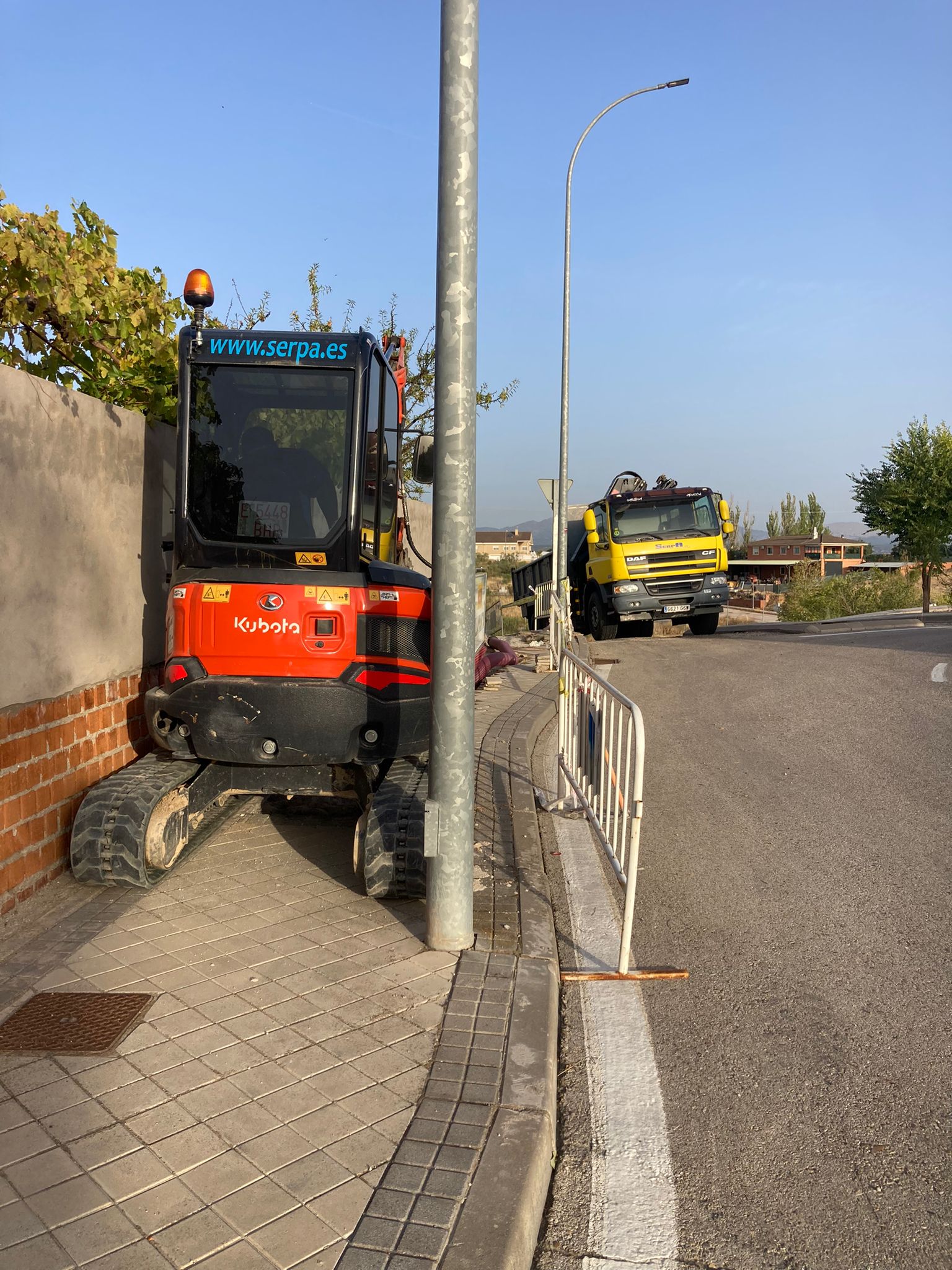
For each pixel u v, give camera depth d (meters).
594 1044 3.73
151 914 4.65
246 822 6.34
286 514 5.14
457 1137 2.90
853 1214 2.77
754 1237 2.68
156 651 6.55
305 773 5.55
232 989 3.87
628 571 19.11
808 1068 3.53
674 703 11.26
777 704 10.80
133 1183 2.69
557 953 4.50
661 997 4.12
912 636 18.09
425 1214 2.56
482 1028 3.56
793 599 41.97
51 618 4.94
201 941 4.34
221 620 5.03
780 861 5.76
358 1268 2.37
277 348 5.18
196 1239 2.47
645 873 5.63
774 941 4.65
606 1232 2.71
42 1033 3.50
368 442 5.34
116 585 5.82
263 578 5.03
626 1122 3.22
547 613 21.38
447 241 3.89
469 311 3.92
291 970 4.05
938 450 31.39
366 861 4.73
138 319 6.90
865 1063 3.56
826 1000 4.04
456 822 4.21
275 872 5.33
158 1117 3.00
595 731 5.50
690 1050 3.68
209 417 5.20
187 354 5.18
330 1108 3.05
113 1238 2.47
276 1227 2.52
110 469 5.73
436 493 4.01
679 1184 2.92
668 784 7.56
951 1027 3.79
